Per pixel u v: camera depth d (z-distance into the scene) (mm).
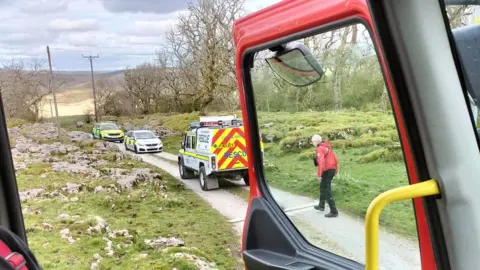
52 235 6871
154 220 8820
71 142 17516
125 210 9547
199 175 12320
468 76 1105
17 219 1472
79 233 7195
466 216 1056
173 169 15664
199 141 12359
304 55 1852
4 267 893
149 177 12992
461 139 1062
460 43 1103
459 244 1056
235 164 11375
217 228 8281
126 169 14117
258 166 2377
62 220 7871
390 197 1041
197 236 7762
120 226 8195
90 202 9789
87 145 17812
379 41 1019
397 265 1466
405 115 1041
